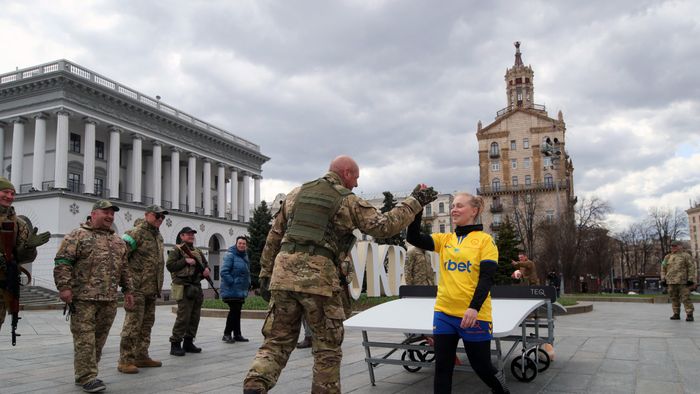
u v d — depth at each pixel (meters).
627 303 25.66
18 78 41.59
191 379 6.20
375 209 3.99
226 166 60.06
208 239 54.03
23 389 5.68
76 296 5.72
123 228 43.09
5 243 5.12
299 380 5.98
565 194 75.06
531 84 85.31
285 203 4.24
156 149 49.03
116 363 7.50
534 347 6.27
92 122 42.16
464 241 4.12
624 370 6.31
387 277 18.19
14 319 5.22
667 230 71.56
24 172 43.44
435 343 4.09
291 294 3.78
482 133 80.19
